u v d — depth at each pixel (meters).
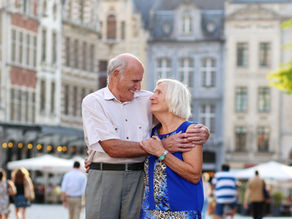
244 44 76.12
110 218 7.86
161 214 7.61
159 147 7.58
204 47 76.06
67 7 65.12
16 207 27.00
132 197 7.87
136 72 7.84
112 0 76.75
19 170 27.30
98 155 7.93
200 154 7.62
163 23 76.69
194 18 76.31
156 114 7.84
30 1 58.84
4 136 54.62
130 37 76.62
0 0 55.00
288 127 75.31
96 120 7.84
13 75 56.47
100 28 76.88
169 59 76.31
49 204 49.69
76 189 23.86
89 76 68.94
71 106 65.94
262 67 75.81
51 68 62.22
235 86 75.88
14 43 56.84
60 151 62.06
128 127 7.92
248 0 76.19
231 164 74.88
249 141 75.12
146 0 79.44
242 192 45.53
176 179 7.58
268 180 51.19
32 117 59.28
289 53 75.81
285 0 76.12
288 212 47.84
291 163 74.88
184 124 7.73
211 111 75.94
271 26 75.94
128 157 7.79
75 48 66.69
